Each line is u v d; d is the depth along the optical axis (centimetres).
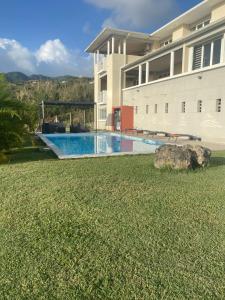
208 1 2020
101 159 998
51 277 282
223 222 418
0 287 267
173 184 631
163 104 2208
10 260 312
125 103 3011
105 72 3262
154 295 256
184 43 1936
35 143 1533
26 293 259
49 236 371
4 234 377
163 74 3100
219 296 254
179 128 1991
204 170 791
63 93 5391
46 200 511
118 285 270
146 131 2316
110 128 3073
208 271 291
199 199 525
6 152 1016
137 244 349
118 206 482
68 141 2023
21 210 464
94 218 431
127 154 1127
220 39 1652
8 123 902
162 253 327
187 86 1877
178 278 280
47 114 3841
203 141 1712
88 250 334
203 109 1719
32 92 5084
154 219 427
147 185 620
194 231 386
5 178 671
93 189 582
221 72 1547
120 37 3014
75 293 259
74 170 772
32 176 693
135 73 3216
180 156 791
